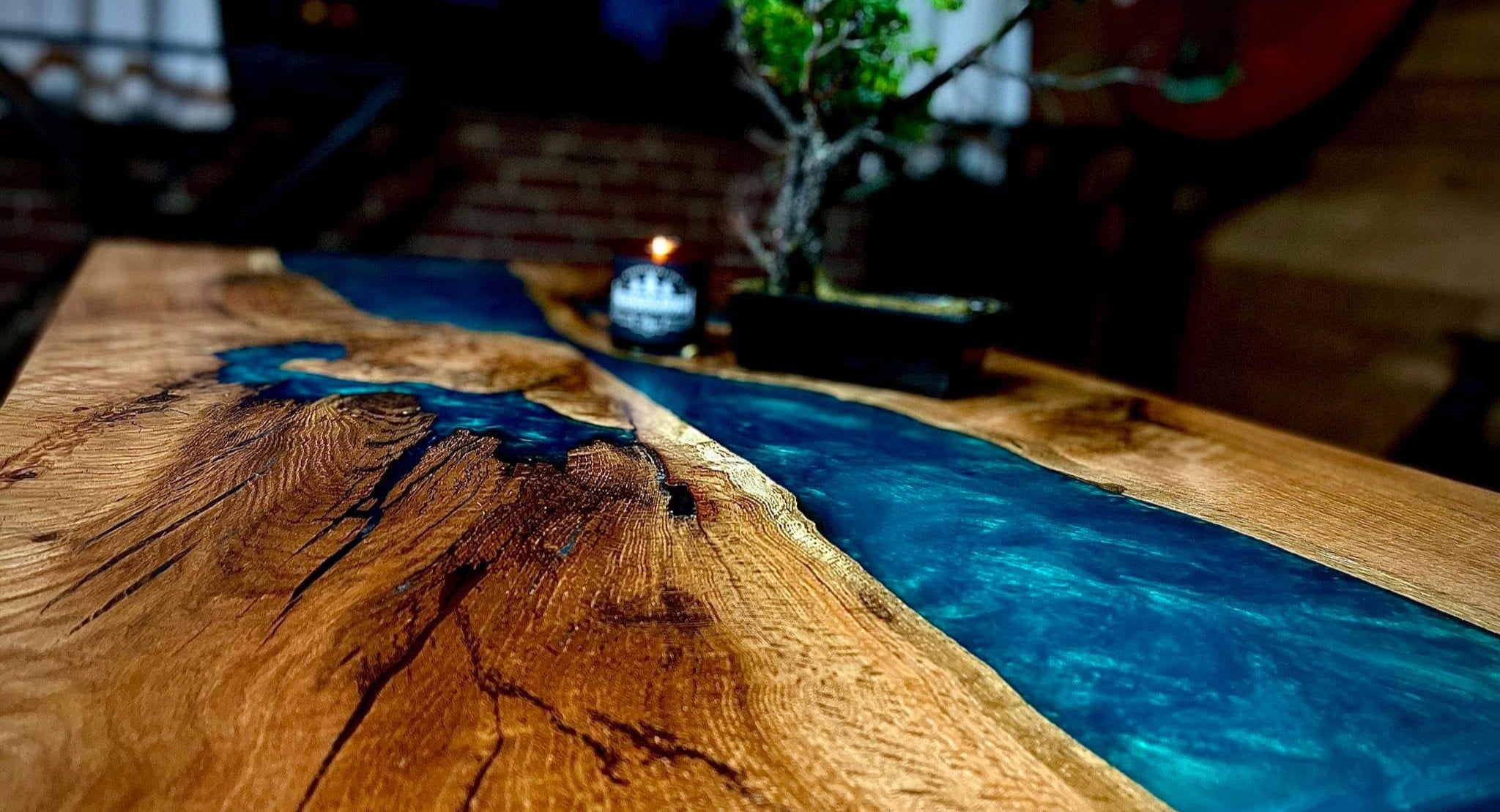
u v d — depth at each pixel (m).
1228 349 2.19
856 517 0.57
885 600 0.46
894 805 0.31
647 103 2.55
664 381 0.89
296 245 2.41
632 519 0.53
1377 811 0.32
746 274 1.85
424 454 0.62
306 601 0.42
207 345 0.89
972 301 0.99
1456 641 0.45
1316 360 1.98
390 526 0.50
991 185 2.83
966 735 0.35
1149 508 0.62
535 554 0.48
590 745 0.33
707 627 0.42
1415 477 0.73
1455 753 0.36
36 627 0.38
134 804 0.29
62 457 0.57
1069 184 2.61
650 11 2.49
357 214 2.44
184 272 1.32
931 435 0.77
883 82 0.90
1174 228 2.31
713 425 0.74
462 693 0.36
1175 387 2.34
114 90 2.21
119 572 0.43
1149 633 0.44
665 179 2.62
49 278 2.27
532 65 2.46
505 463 0.61
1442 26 1.74
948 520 0.57
